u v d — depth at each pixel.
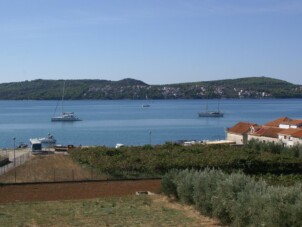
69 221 29.06
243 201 25.69
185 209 34.31
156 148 74.62
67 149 85.75
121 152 70.38
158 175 54.84
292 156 66.69
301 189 24.14
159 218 30.23
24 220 29.47
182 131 168.12
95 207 34.84
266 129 94.25
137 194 42.31
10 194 42.56
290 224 22.27
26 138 146.88
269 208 22.95
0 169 59.22
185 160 58.22
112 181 50.19
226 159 58.78
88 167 59.75
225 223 28.33
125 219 29.77
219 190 28.94
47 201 38.75
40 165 63.38
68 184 48.09
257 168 58.69
